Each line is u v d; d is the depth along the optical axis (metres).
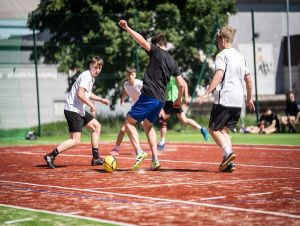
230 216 6.75
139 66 27.23
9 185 10.02
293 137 23.50
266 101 34.69
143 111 11.21
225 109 10.95
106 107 27.28
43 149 19.16
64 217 6.91
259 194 8.35
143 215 6.92
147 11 29.50
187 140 22.75
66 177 10.95
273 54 42.00
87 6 29.31
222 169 11.27
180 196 8.28
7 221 6.79
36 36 26.39
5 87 25.17
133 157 15.33
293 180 9.92
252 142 21.03
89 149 18.81
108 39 26.84
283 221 6.43
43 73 26.62
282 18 42.28
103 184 9.77
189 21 28.47
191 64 28.53
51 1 29.69
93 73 12.58
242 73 11.03
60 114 28.75
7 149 19.30
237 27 41.97
